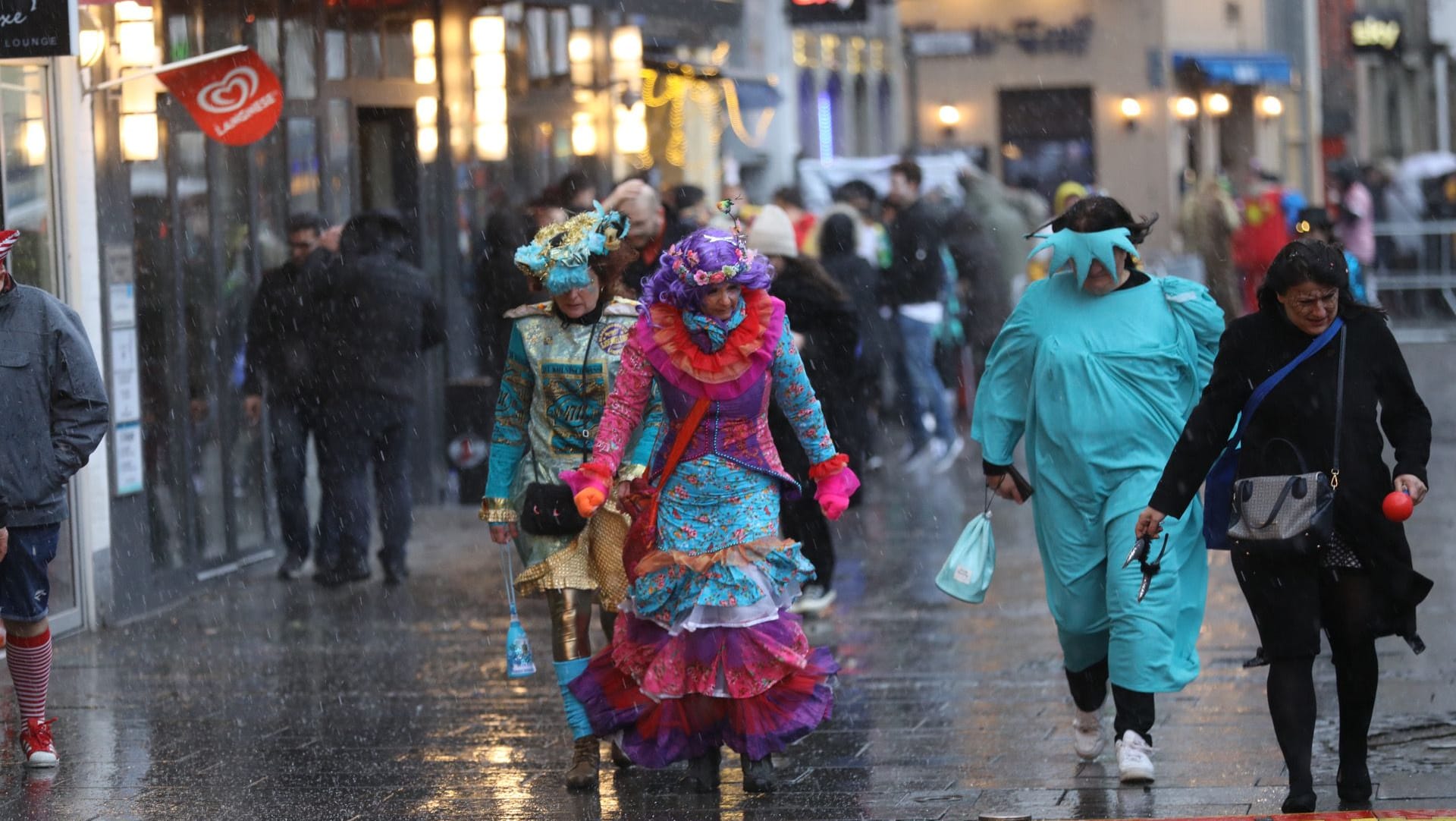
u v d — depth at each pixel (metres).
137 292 34.81
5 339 23.28
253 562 39.75
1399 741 23.28
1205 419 19.95
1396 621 19.72
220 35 39.50
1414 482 19.42
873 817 20.39
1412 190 97.00
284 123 41.97
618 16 55.78
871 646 30.39
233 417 38.97
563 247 22.00
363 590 37.25
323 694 27.73
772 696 21.09
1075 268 22.25
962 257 59.09
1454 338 86.81
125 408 33.84
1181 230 73.25
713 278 20.31
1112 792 21.20
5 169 30.39
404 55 47.19
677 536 20.86
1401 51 138.75
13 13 27.00
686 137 68.50
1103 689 22.89
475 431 47.84
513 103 50.06
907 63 111.69
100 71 32.84
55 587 32.38
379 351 37.66
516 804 21.44
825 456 21.30
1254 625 30.83
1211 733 23.84
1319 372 19.69
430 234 48.16
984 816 19.58
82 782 22.73
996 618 32.50
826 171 78.06
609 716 21.47
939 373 57.31
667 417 20.97
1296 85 126.00
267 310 38.06
